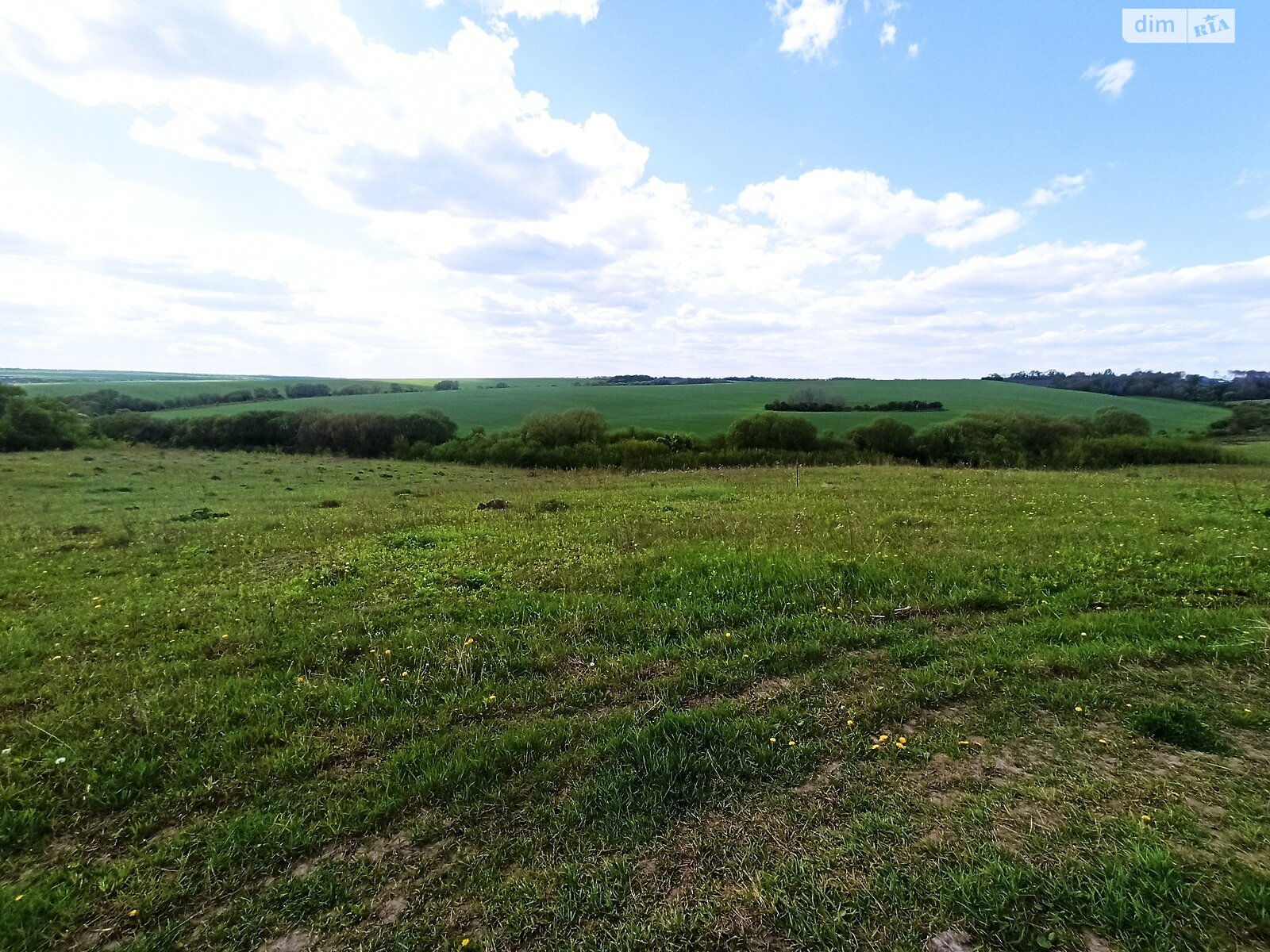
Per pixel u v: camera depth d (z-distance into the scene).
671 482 22.17
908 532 10.41
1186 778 3.64
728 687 5.03
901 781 3.74
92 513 15.85
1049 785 3.63
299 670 5.65
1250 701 4.44
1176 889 2.79
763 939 2.70
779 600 6.98
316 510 16.33
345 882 3.15
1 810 3.74
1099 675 4.91
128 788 3.93
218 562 9.92
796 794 3.66
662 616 6.60
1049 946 2.59
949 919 2.74
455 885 3.10
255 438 50.78
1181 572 7.50
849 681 5.03
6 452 37.78
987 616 6.41
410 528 12.52
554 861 3.24
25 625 6.96
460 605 7.19
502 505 15.80
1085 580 7.34
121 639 6.53
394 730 4.55
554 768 3.98
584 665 5.57
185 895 3.13
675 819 3.50
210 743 4.39
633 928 2.78
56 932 2.94
